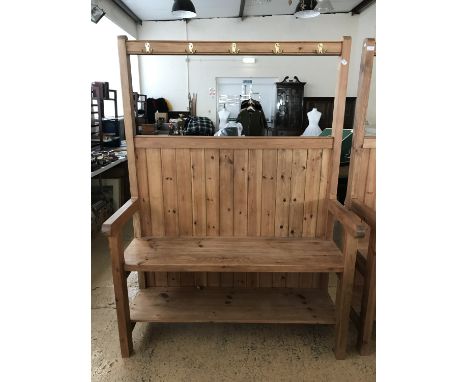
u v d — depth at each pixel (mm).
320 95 7660
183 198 2068
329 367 1743
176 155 2000
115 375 1686
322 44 1795
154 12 6926
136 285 2500
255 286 2223
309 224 2107
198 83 7766
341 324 1741
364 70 1879
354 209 1986
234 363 1768
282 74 7617
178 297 2066
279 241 2037
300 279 2203
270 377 1677
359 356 1825
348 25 7344
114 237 1626
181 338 1959
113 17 5977
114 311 2197
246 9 7031
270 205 2080
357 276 2273
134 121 1970
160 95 7840
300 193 2059
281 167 2018
